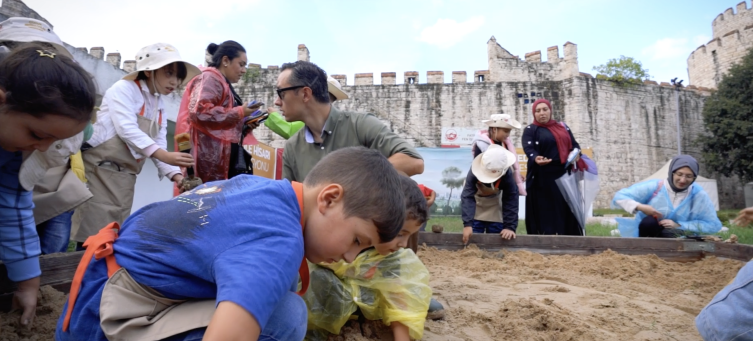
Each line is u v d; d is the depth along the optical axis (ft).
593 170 20.02
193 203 4.86
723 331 5.92
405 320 7.24
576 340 8.20
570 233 19.25
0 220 6.59
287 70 10.04
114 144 11.43
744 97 73.51
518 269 14.25
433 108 72.13
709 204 17.92
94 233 11.21
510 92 72.08
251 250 4.26
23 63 4.74
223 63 13.60
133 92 11.69
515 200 16.92
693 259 16.30
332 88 12.93
